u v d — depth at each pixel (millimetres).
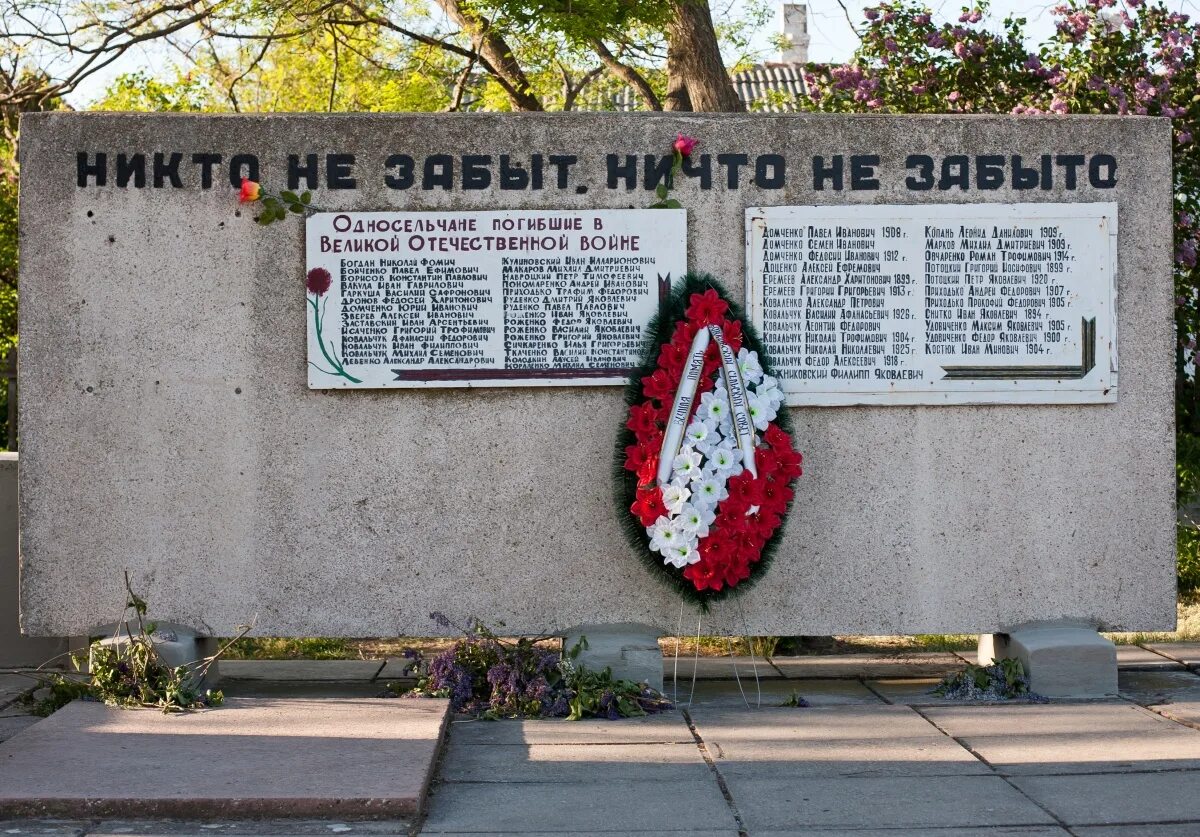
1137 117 6105
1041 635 6043
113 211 5980
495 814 4340
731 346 5914
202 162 5988
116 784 4426
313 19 12516
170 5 11828
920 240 6039
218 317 6000
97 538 6008
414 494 6047
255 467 6023
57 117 5969
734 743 5195
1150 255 6105
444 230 5984
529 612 6062
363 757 4758
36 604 6008
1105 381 6055
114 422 5996
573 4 10023
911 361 6047
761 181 6051
